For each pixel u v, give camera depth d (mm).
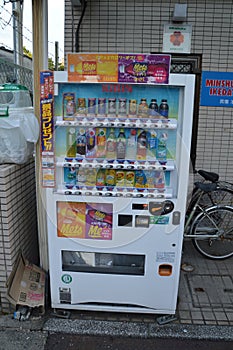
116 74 2166
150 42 3721
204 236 3502
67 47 3777
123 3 3621
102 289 2531
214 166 4082
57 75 2191
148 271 2473
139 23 3672
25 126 2506
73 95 2291
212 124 3943
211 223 3566
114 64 2150
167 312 2566
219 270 3342
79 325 2500
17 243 2633
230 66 3768
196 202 3506
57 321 2537
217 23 3645
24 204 2820
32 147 2805
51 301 2617
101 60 2150
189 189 3234
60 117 2289
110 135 2348
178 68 3824
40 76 2195
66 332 2434
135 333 2418
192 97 2152
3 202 2369
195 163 4070
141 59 2123
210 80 3803
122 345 2340
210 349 2314
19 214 2680
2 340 2352
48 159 2305
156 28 3680
